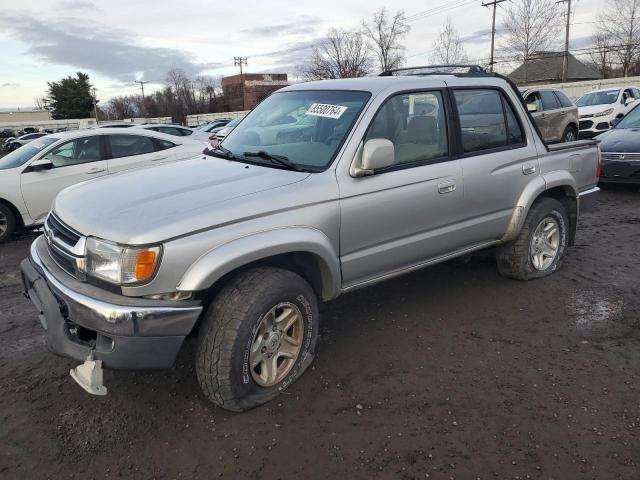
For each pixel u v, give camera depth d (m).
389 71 4.98
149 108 81.62
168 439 2.89
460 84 4.24
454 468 2.63
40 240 3.63
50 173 7.43
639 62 49.66
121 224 2.78
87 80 89.38
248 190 3.12
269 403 3.18
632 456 2.70
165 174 3.53
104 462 2.72
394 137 3.74
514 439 2.84
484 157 4.27
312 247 3.19
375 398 3.22
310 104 3.97
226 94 76.38
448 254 4.28
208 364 2.93
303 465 2.68
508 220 4.62
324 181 3.32
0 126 65.75
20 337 4.19
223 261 2.81
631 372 3.47
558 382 3.37
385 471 2.62
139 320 2.66
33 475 2.64
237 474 2.62
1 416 3.12
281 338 3.22
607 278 5.12
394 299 4.71
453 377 3.44
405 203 3.71
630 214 7.66
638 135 9.01
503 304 4.56
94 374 2.76
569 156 5.09
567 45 43.47
